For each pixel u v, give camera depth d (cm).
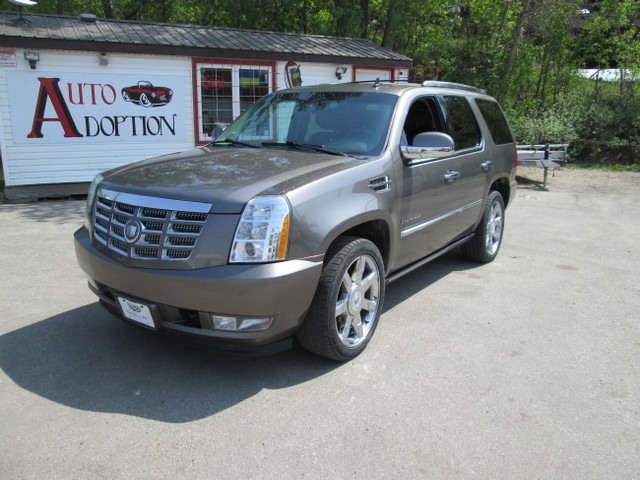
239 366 342
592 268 579
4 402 293
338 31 1836
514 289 505
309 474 243
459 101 512
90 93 1042
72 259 564
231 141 444
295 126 431
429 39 2009
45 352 353
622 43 1727
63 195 1054
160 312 299
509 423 287
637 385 331
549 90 1866
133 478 237
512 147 612
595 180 1264
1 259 561
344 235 344
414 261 445
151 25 1218
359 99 428
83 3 2262
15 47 951
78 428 272
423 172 415
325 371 338
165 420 281
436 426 282
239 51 1143
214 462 249
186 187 303
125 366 338
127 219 308
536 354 370
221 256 280
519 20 1734
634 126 1533
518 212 900
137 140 1110
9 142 990
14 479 233
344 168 340
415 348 374
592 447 268
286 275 285
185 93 1142
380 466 250
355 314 350
